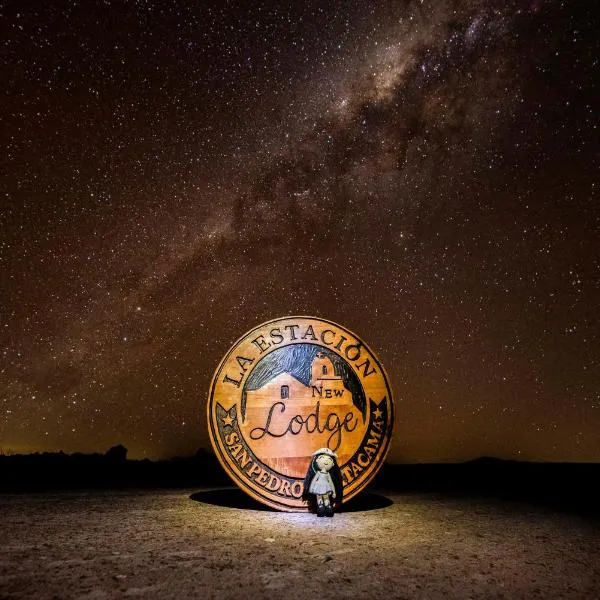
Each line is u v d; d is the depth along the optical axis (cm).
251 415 651
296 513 637
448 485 930
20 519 579
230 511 646
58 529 533
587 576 417
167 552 452
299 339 682
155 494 775
